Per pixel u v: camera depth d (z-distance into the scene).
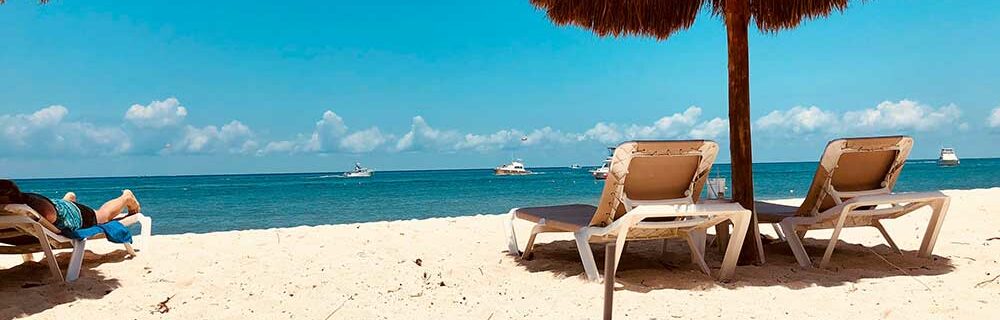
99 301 3.97
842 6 5.13
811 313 3.67
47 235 4.47
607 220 4.62
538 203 33.66
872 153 4.86
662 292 4.15
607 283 2.16
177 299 4.05
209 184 87.88
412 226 7.69
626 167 4.36
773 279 4.57
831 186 4.89
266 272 4.75
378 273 4.67
